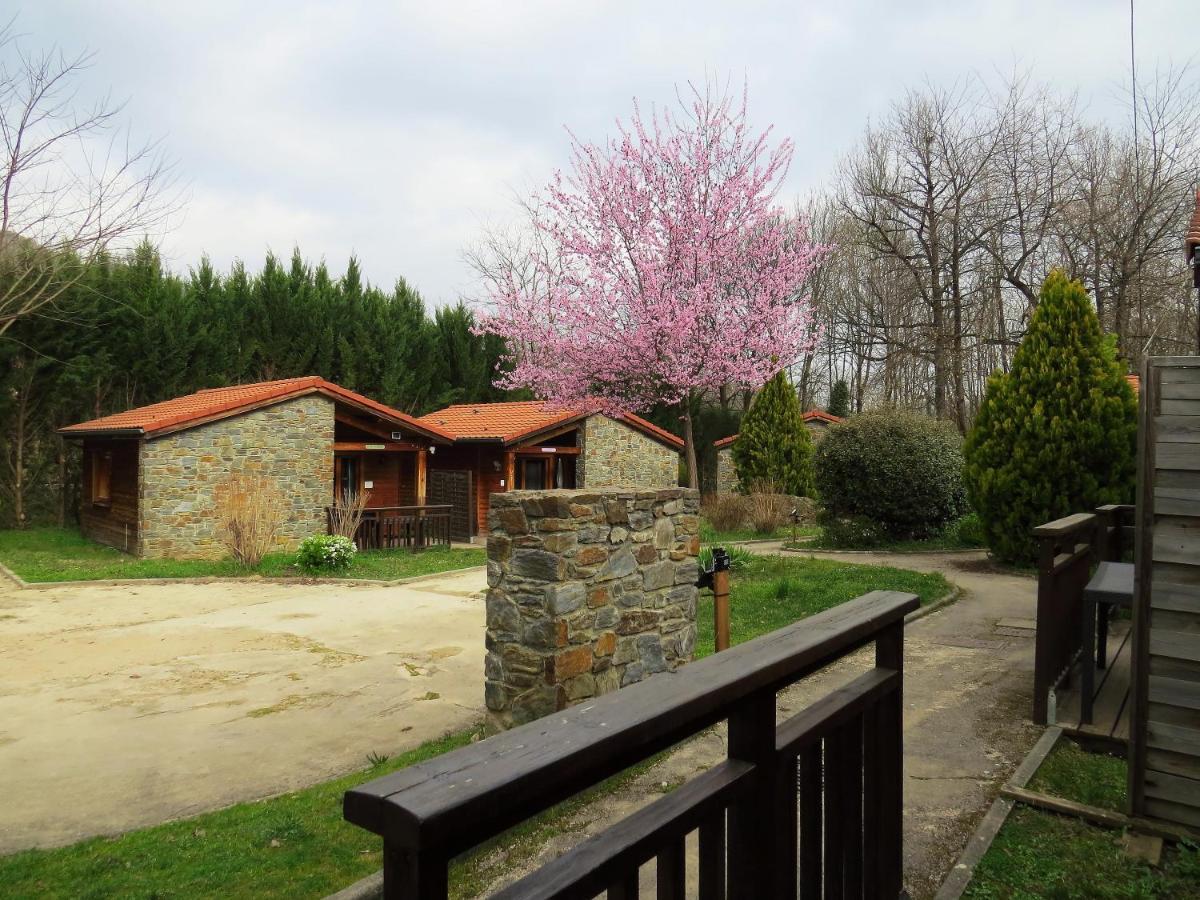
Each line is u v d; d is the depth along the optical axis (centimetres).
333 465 1741
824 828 205
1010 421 1069
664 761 439
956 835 331
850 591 900
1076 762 405
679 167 1978
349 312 2444
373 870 347
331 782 466
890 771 237
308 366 2362
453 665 741
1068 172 2155
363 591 1160
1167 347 2055
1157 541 326
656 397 2061
